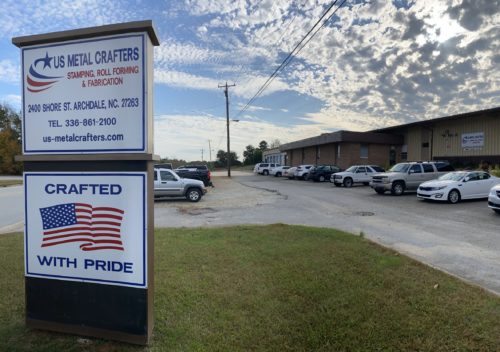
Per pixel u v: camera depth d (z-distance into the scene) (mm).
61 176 3561
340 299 4152
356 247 6598
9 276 5195
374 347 3180
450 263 6027
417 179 18906
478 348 3113
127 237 3404
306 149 45969
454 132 28766
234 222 10758
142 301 3340
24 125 3650
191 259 5914
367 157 34906
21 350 3189
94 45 3465
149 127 3426
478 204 14531
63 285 3537
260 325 3600
